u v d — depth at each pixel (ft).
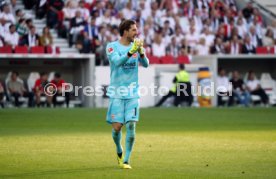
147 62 109.81
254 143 140.36
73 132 161.79
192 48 289.53
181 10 297.12
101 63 267.59
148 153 124.67
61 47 271.28
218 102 273.95
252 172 104.01
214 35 297.12
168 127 177.88
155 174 101.96
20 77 270.46
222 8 306.76
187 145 136.56
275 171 105.09
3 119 195.83
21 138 147.64
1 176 99.45
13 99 251.39
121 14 281.95
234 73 278.26
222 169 106.83
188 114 223.71
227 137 152.46
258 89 281.95
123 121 109.19
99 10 277.23
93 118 202.39
